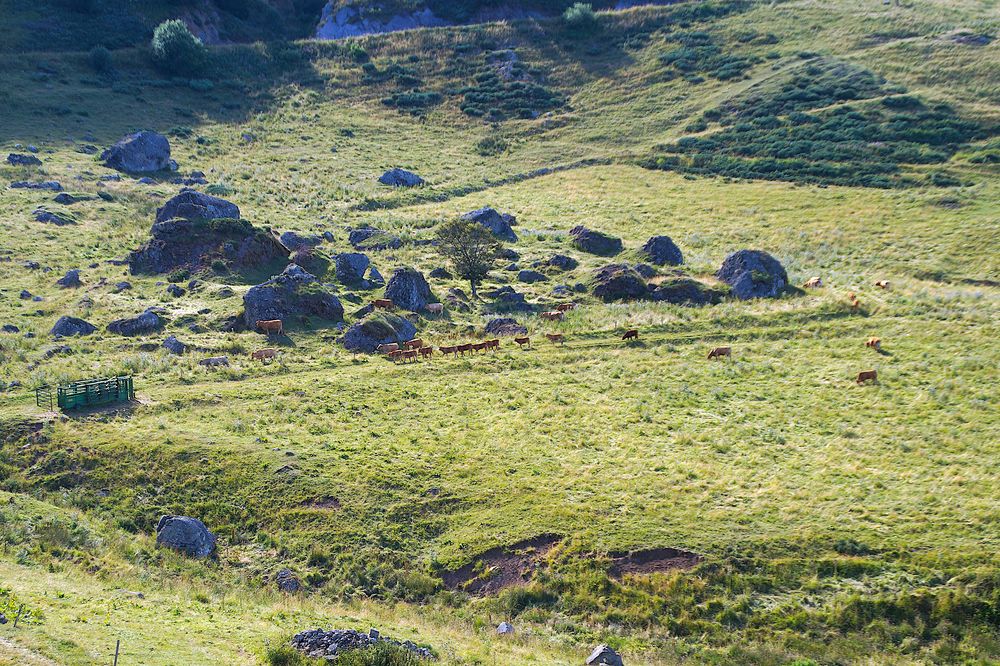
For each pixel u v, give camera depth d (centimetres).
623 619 3198
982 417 4853
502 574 3422
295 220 8944
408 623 3072
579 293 7294
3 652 2128
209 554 3516
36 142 10788
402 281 6662
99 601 2742
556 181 11100
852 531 3597
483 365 5691
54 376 4997
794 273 7744
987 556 3375
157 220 7656
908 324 6512
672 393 5306
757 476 4153
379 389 5181
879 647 3064
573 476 4112
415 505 3822
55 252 7469
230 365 5369
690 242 8806
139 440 4188
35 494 3841
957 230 8731
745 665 2980
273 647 2461
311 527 3669
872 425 4803
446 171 11369
